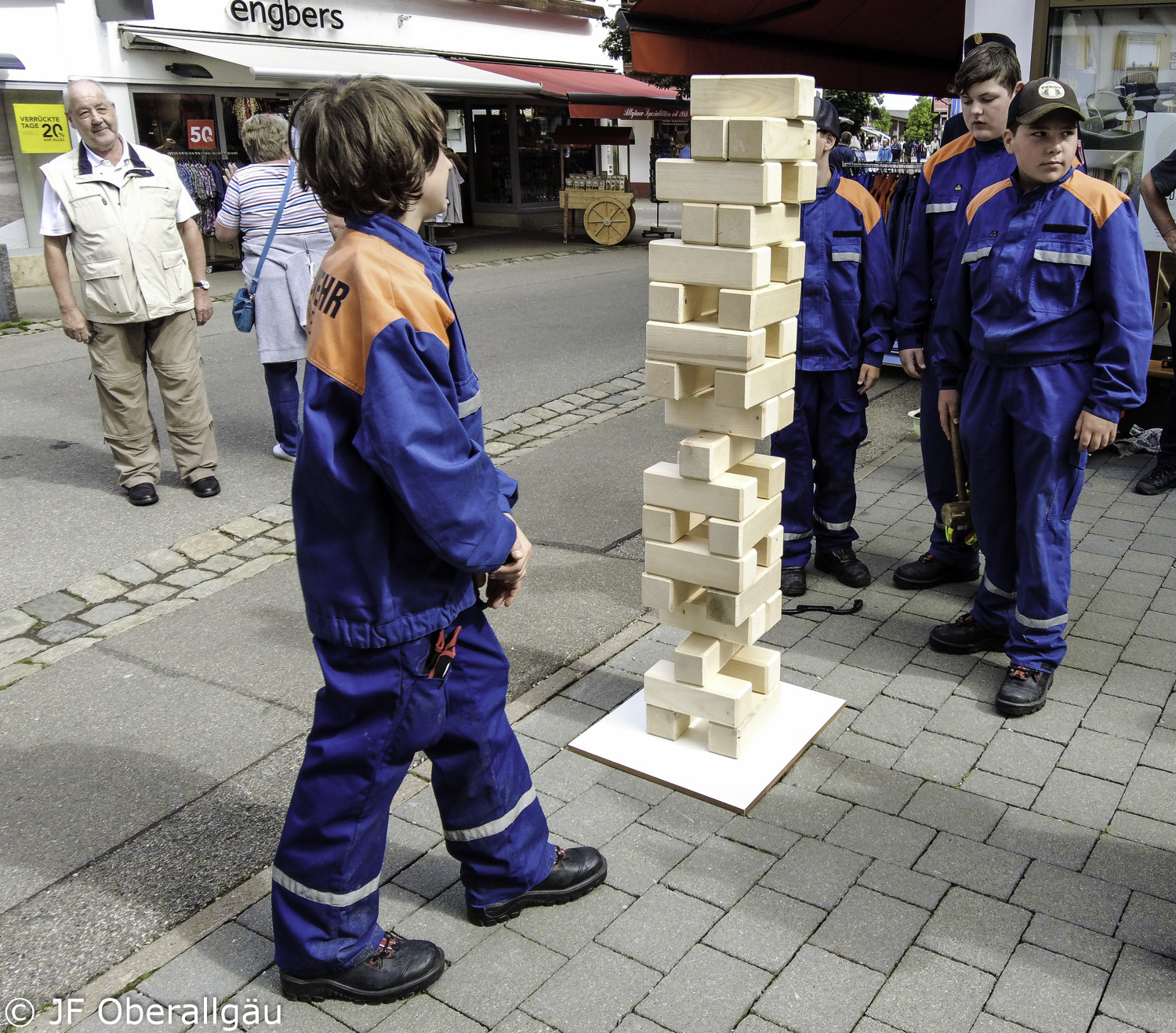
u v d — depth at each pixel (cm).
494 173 2086
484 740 238
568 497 563
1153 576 451
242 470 623
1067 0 599
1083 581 446
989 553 376
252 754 338
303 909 230
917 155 2406
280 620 434
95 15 1320
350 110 196
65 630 432
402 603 211
